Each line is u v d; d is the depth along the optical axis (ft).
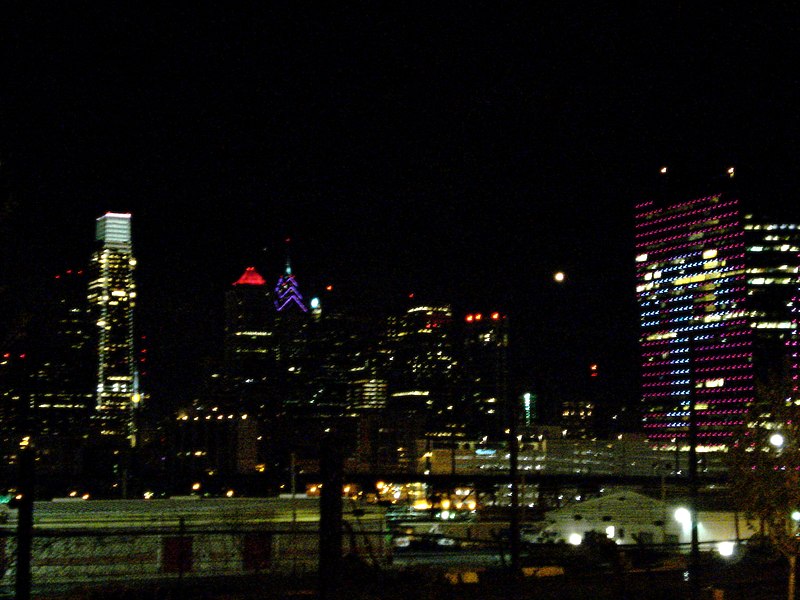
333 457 43.88
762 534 103.60
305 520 118.83
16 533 42.45
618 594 102.78
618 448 391.45
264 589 91.09
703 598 104.06
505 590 100.48
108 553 99.40
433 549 180.34
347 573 58.90
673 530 202.08
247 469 569.64
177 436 573.74
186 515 109.70
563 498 348.59
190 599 87.15
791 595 96.43
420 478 353.31
